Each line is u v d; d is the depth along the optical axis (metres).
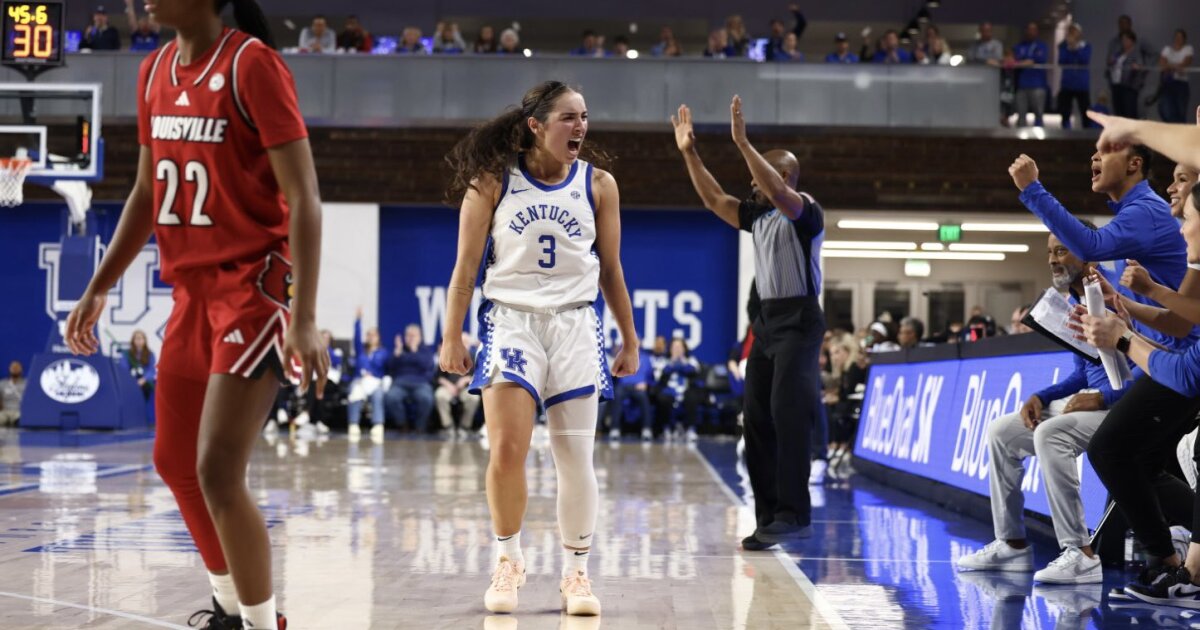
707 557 4.89
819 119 16.42
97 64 16.45
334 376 14.85
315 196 2.39
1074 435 4.38
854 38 20.92
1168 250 4.12
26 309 17.19
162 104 2.49
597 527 5.89
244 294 2.40
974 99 16.36
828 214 16.86
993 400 6.37
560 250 3.57
